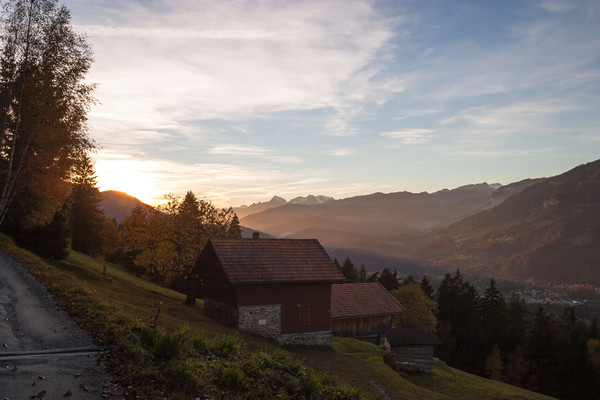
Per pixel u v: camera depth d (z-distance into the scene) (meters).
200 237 40.69
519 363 74.56
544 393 71.38
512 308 90.12
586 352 76.06
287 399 11.21
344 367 28.47
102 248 82.44
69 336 12.95
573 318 108.19
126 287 40.34
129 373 10.38
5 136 29.72
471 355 82.12
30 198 35.25
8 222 38.41
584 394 71.06
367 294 45.91
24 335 12.76
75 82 29.08
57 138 29.53
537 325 81.69
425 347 38.19
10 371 9.89
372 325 43.78
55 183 34.28
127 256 78.69
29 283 19.95
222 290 33.12
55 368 10.33
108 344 12.33
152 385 9.97
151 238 39.75
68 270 36.84
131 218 49.22
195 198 42.00
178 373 10.51
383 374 28.45
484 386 39.50
